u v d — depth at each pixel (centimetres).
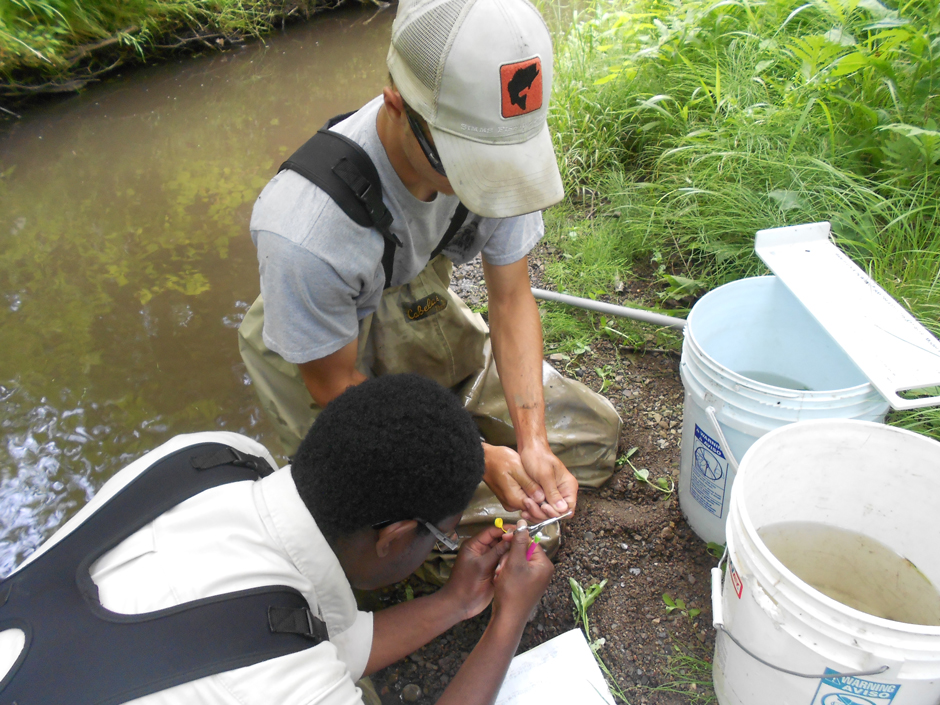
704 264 266
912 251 223
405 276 172
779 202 248
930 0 269
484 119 113
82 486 226
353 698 95
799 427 134
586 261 280
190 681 82
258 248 143
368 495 99
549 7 488
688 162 294
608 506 200
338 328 150
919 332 147
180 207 354
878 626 101
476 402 212
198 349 271
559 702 154
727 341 187
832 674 109
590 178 321
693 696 158
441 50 110
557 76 358
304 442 105
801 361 189
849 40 266
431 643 173
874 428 132
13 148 421
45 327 284
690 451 173
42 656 83
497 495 170
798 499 146
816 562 156
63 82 475
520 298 182
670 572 183
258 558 97
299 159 140
